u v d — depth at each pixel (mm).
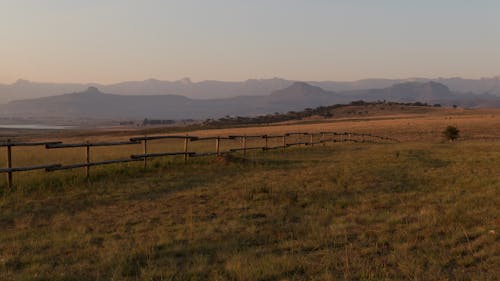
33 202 9867
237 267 5363
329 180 13266
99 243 6836
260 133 66125
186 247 6422
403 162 18484
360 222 7973
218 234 7215
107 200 10234
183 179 13609
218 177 14141
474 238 6730
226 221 8164
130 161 14961
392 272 5293
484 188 11289
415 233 6984
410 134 56062
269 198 10359
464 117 107000
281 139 46938
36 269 5523
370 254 6043
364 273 5238
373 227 7535
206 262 5742
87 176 12969
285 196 10375
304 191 11312
